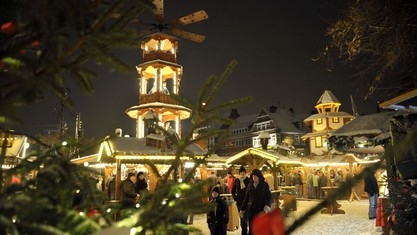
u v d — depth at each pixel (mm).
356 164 24219
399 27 7453
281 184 22422
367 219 12836
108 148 12344
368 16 7812
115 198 11953
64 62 1213
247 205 8016
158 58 24359
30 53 1237
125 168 17672
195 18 23922
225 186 15266
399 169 6508
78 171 1491
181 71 25562
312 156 26812
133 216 1340
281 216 1089
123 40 1251
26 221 1053
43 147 1790
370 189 12773
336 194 1148
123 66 1287
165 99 24141
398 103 7441
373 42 7949
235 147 61094
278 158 15211
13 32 1228
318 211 1153
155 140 12758
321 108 44938
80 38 1206
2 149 1663
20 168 1573
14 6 1295
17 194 1352
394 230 6320
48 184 1332
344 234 9688
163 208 1501
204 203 1680
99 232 1163
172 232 1480
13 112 1207
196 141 1823
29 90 1161
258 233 1076
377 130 10086
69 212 1159
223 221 7859
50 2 1154
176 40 25219
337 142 10758
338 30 8273
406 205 6055
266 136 20828
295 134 55250
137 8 1371
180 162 1809
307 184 21625
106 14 1238
